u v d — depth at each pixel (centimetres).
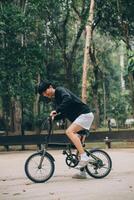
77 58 3897
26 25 2327
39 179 922
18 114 2711
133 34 2847
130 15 2711
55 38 3180
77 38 2962
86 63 2181
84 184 862
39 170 922
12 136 2005
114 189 783
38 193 782
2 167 1250
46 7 2766
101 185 838
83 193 756
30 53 2325
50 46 3262
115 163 1250
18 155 1719
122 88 5350
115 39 3058
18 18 2288
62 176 998
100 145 2277
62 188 824
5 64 2278
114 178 935
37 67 2350
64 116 926
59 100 928
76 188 814
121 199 684
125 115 4600
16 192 805
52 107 3503
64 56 3011
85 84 2161
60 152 1788
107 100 4688
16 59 2291
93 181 899
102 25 2953
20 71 2286
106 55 3822
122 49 5416
